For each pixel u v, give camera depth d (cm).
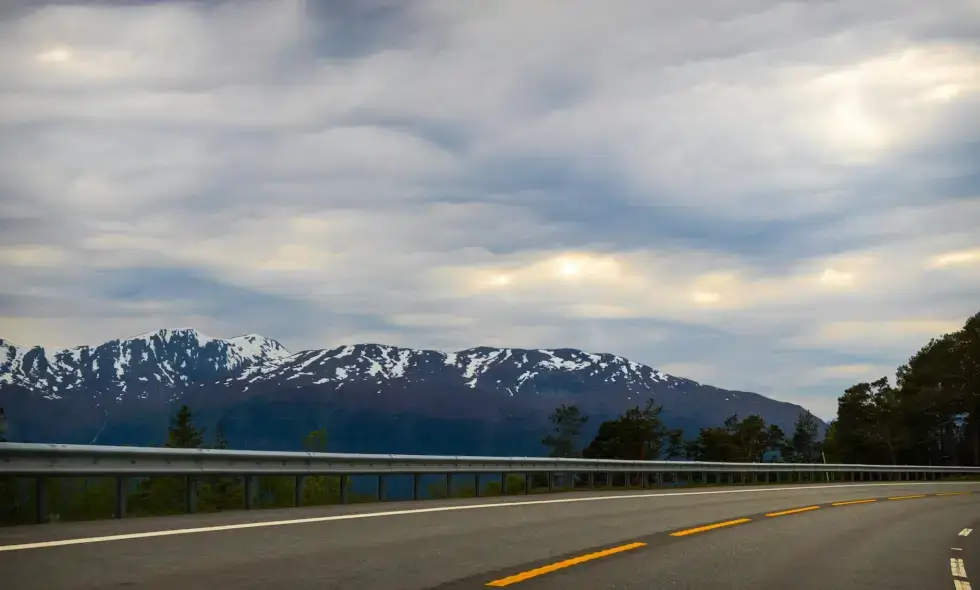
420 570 1141
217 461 1789
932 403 10006
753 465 4431
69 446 1479
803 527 2019
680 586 1124
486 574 1138
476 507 2148
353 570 1115
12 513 1750
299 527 1545
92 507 1881
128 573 1024
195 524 1513
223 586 966
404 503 2195
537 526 1761
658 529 1808
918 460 11144
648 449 11681
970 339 10212
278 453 1927
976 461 10150
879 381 11494
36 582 955
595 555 1369
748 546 1589
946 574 1370
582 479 3850
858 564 1435
